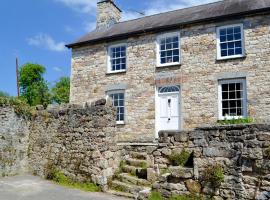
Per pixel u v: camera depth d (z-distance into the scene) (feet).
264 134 21.15
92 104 32.73
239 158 21.89
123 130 48.24
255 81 40.01
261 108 39.09
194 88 43.88
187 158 24.54
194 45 44.96
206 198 22.54
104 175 29.53
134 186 27.48
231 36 43.21
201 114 42.75
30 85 97.86
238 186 21.57
